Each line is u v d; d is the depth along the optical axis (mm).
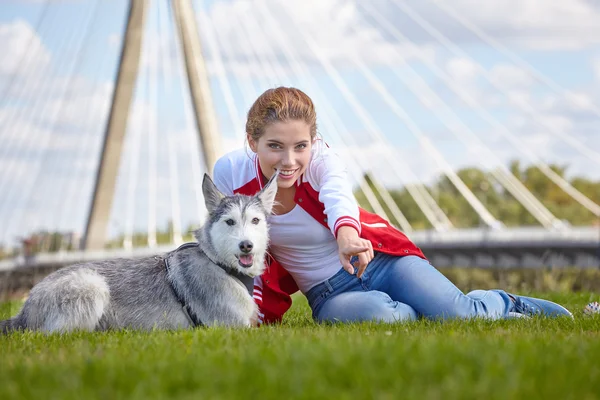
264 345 4066
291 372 3213
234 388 3025
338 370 3193
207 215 5684
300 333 4730
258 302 6055
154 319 5562
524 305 6152
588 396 2887
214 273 5566
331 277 6023
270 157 5652
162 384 3115
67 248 36250
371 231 5996
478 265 29250
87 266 5672
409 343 3975
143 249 34062
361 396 2873
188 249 5738
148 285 5625
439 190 59000
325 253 6012
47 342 4773
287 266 6113
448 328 5051
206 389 3035
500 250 27797
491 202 59062
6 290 15930
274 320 6199
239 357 3605
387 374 3125
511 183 36875
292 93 5699
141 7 32812
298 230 5871
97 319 5441
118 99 33125
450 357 3406
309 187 5844
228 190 6312
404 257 6035
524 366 3273
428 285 5844
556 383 3023
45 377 3309
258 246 5570
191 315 5590
